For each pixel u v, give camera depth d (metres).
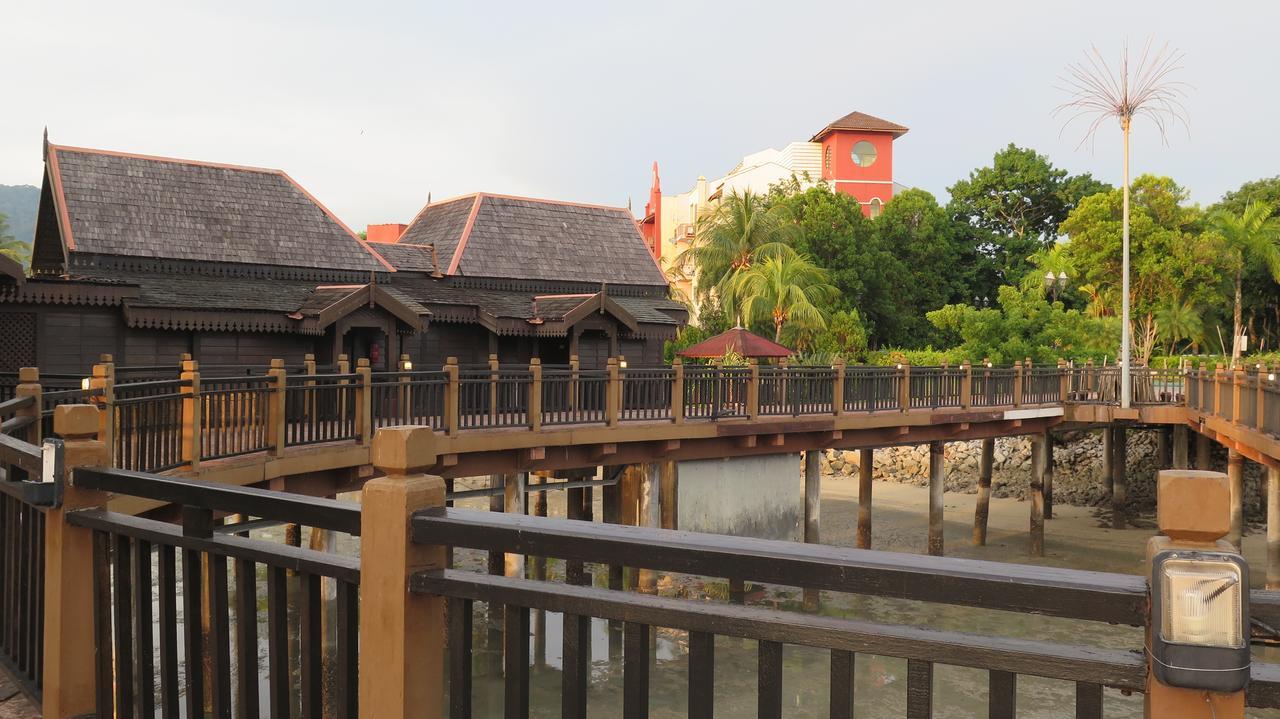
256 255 22.56
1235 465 20.45
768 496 20.08
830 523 27.61
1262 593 1.80
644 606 2.23
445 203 29.89
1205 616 1.72
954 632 1.98
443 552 2.67
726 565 2.13
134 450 10.35
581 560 2.36
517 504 16.53
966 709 13.08
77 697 3.93
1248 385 19.23
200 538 3.26
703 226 47.22
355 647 2.79
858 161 64.62
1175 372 27.44
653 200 66.81
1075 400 27.66
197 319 19.31
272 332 20.64
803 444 20.45
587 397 17.20
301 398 12.94
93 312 18.52
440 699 2.64
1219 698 1.75
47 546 3.98
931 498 23.73
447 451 14.71
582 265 28.36
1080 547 24.91
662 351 27.45
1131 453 32.69
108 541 3.88
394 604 2.56
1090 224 49.38
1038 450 25.25
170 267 21.44
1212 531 1.77
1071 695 13.27
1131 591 1.83
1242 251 48.03
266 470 11.84
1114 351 41.28
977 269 59.91
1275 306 53.84
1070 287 53.38
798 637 2.07
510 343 24.94
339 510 2.74
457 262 26.03
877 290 51.56
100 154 22.38
